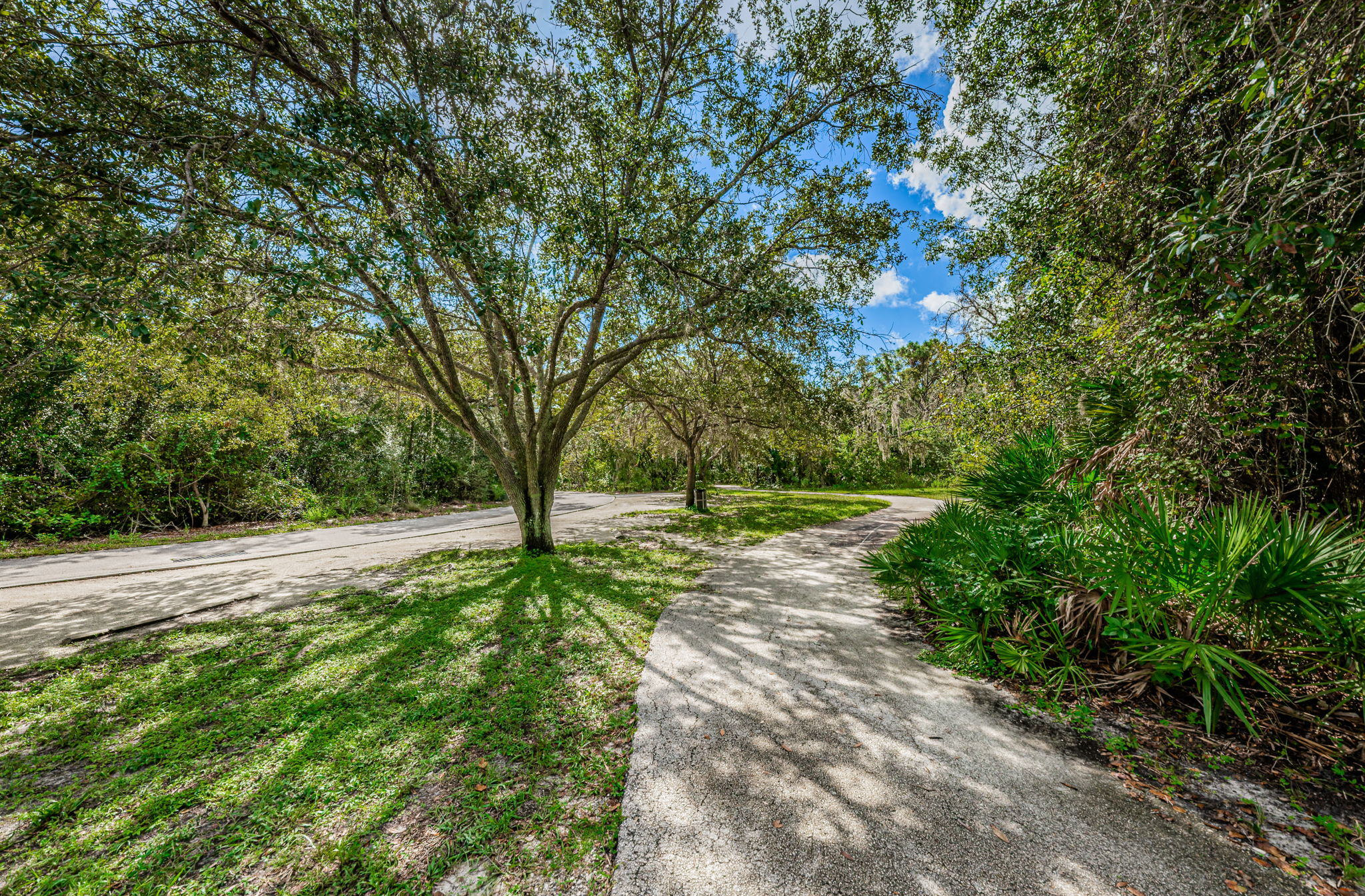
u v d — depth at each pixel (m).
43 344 5.20
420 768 2.68
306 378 9.23
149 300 3.71
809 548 9.25
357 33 5.16
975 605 3.96
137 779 2.62
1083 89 4.87
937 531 4.86
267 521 14.63
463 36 5.66
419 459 20.50
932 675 3.78
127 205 4.09
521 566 7.60
